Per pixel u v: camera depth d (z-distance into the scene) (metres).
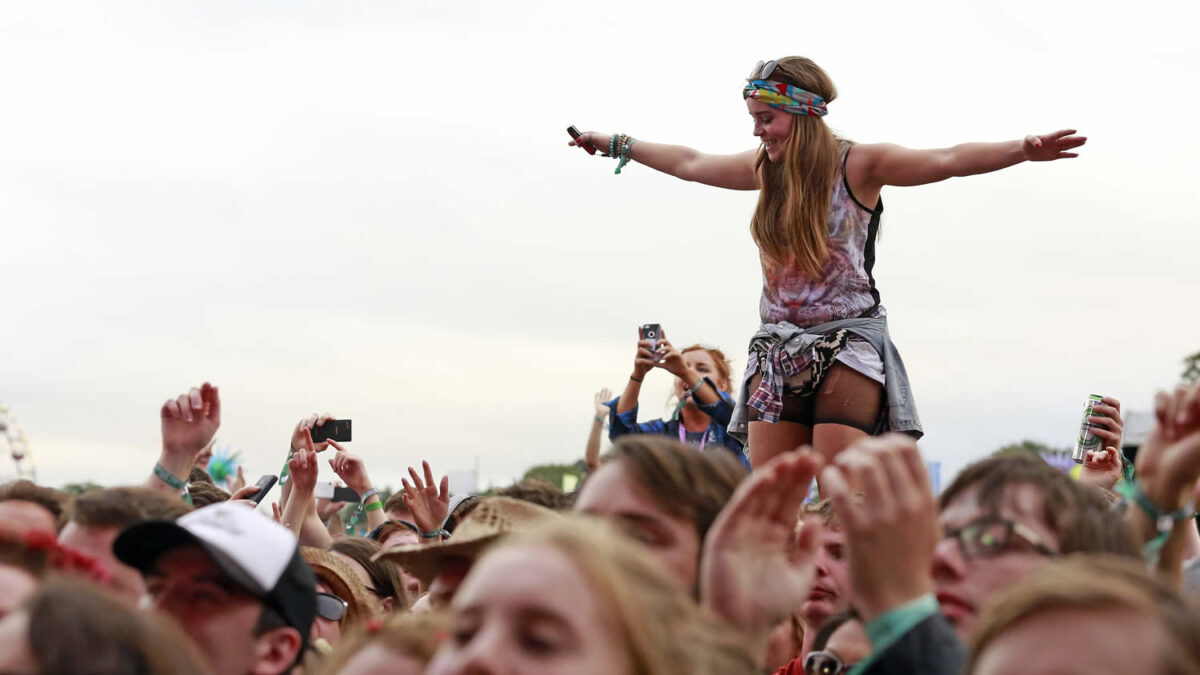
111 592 2.56
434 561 4.38
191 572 3.60
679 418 8.40
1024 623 2.25
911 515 2.76
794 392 6.61
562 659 2.15
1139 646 2.16
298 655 3.70
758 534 2.92
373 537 7.34
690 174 7.45
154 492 4.51
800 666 4.58
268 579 3.60
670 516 3.38
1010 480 3.29
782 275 6.70
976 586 3.19
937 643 2.70
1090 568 2.32
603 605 2.21
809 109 6.55
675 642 2.30
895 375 6.56
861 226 6.60
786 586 2.90
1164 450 3.22
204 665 2.63
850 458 2.80
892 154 6.49
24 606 2.52
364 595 5.52
